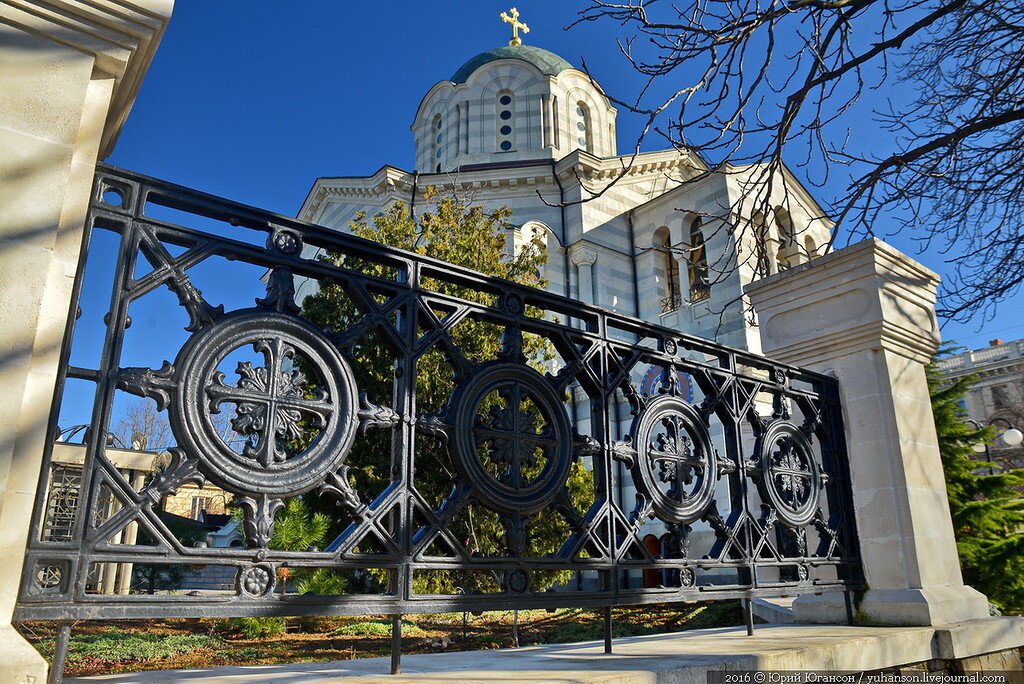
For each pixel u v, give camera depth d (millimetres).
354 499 2393
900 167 5582
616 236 20531
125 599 1892
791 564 4152
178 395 2102
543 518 7598
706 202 19109
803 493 4523
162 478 2031
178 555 2000
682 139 4902
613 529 3148
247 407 2240
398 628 2447
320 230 2592
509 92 25312
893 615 4469
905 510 4633
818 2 4762
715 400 3959
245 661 6516
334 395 2439
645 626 9672
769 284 5641
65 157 2018
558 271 19578
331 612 2234
